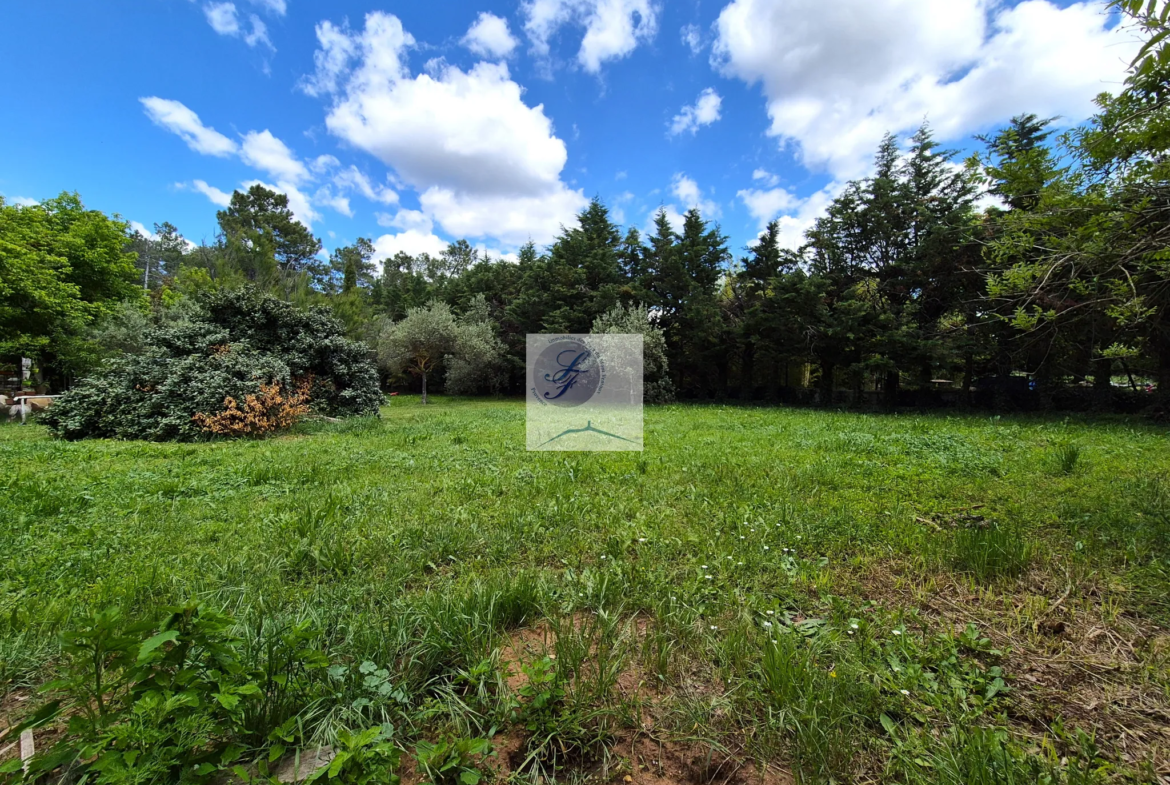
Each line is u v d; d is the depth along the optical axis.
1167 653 1.96
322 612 2.11
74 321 14.41
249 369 9.03
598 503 4.06
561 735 1.51
